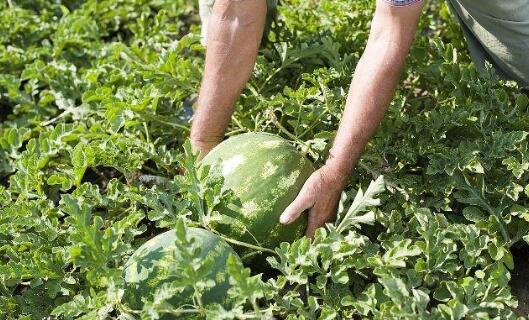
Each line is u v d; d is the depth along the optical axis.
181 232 2.78
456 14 4.16
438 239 3.27
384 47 3.21
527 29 3.79
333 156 3.36
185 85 4.37
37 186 3.90
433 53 4.59
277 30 4.58
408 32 3.18
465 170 3.70
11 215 3.64
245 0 3.47
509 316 3.14
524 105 3.93
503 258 3.38
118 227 3.37
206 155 3.73
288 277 3.23
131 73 4.65
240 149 3.51
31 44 5.37
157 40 5.06
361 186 3.83
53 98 4.78
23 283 3.68
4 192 3.88
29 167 3.94
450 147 4.00
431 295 3.49
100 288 3.36
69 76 4.87
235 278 2.83
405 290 2.99
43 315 3.45
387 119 3.92
